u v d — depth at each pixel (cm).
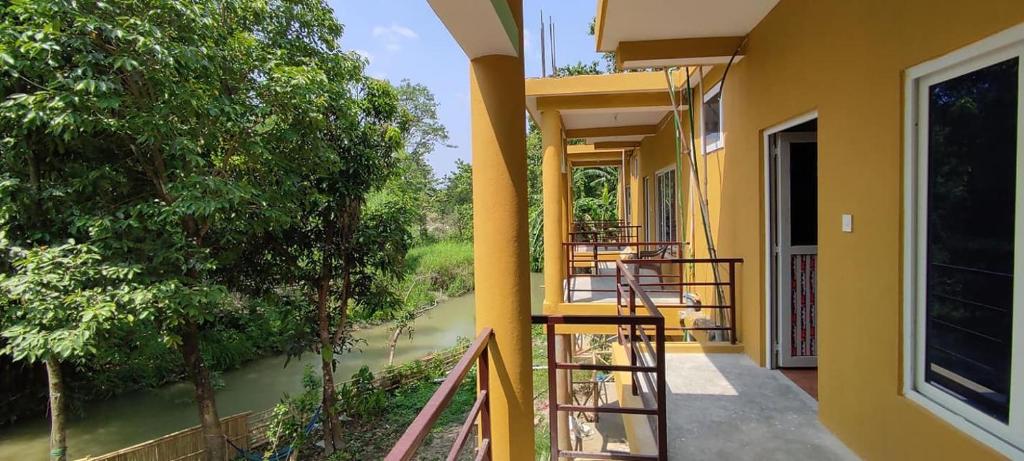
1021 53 153
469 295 1903
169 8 478
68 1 434
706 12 364
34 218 484
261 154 579
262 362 1115
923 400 200
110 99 448
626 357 366
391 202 832
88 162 526
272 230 630
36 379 829
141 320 505
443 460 673
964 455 177
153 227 499
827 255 275
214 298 520
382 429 789
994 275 168
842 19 256
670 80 533
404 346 1252
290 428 690
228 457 664
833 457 246
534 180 2009
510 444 193
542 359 1036
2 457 720
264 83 575
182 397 919
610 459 239
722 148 485
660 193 843
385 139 777
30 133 469
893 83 212
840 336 261
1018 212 156
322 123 627
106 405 888
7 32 418
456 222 2859
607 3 351
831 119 270
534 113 633
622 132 848
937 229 194
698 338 514
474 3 145
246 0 619
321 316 746
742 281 423
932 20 186
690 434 273
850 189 250
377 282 809
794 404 312
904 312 210
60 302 439
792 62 321
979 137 171
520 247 193
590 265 870
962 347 183
